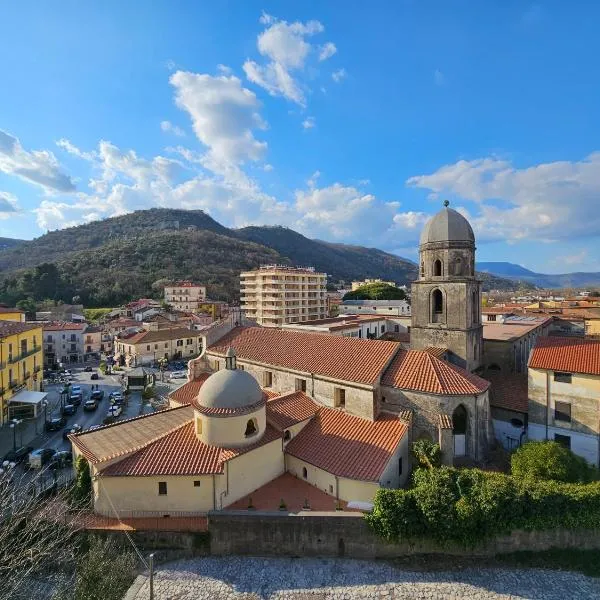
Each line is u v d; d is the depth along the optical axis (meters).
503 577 22.33
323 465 28.06
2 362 51.97
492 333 49.34
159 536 24.25
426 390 30.11
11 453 39.72
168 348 104.19
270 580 22.36
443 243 38.16
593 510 23.72
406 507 23.75
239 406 27.89
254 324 52.66
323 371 34.72
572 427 32.06
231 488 26.67
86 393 69.81
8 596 19.34
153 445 27.34
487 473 25.64
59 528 22.14
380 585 21.88
